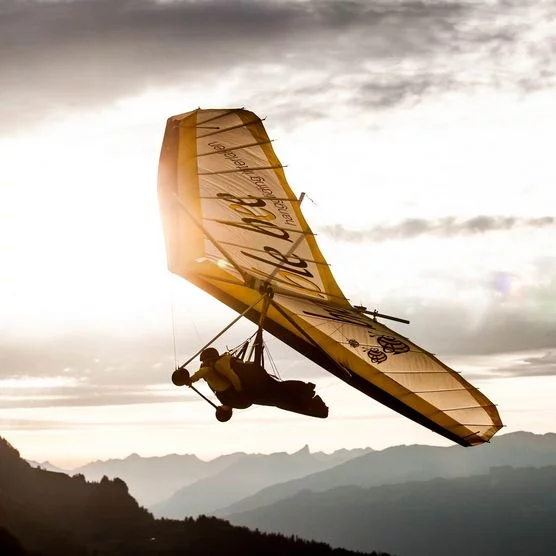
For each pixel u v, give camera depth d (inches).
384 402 789.2
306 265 855.1
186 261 755.4
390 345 751.7
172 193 746.8
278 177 936.9
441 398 769.6
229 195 847.7
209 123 917.2
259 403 666.2
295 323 792.3
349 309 762.2
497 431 775.1
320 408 669.9
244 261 792.9
